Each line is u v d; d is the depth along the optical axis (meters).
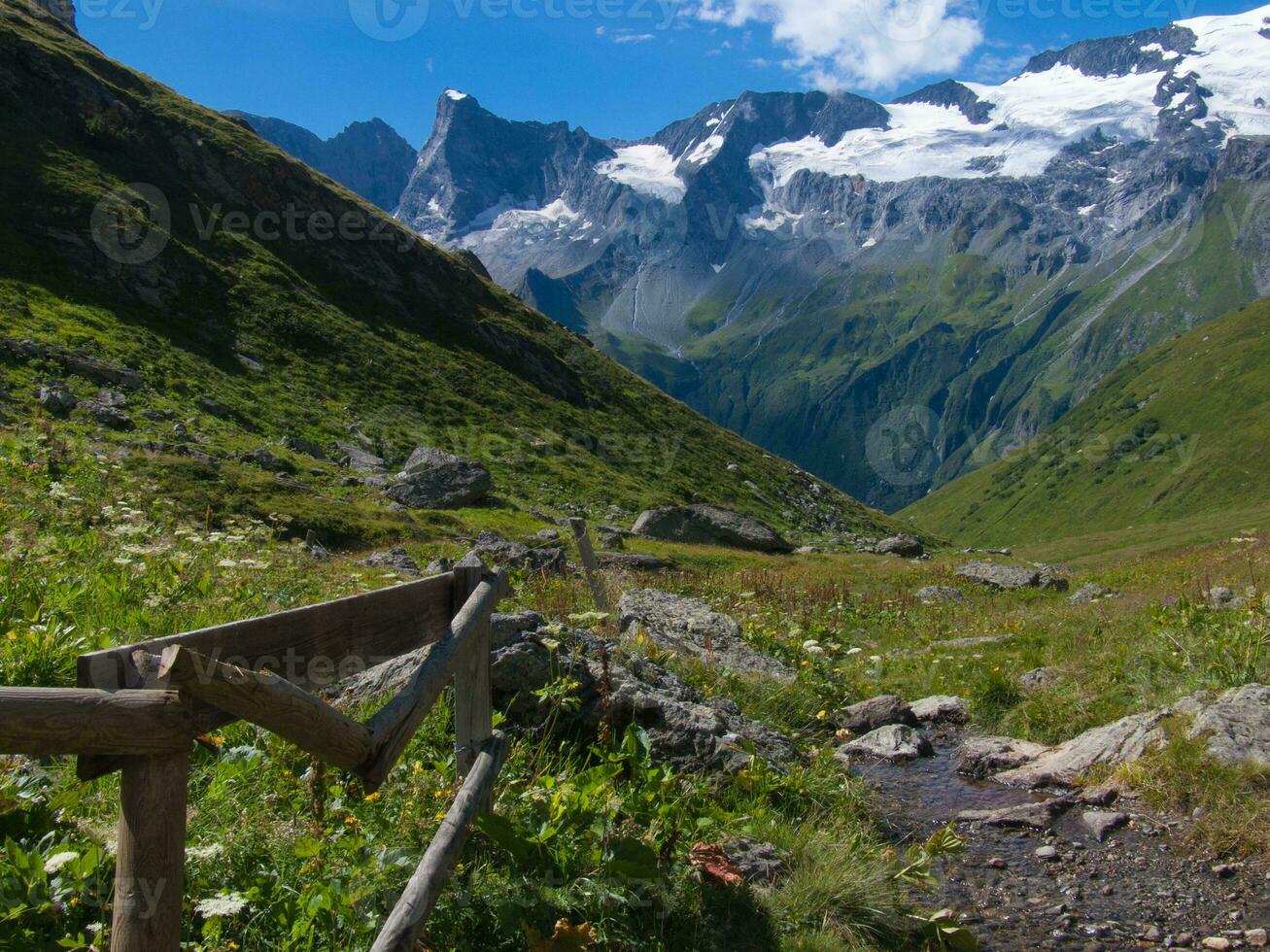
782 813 6.59
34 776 4.34
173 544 10.70
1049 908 5.87
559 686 6.71
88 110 79.06
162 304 66.00
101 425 40.16
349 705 6.64
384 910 3.92
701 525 47.19
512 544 26.67
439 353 85.75
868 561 45.03
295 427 57.66
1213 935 5.52
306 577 11.30
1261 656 9.34
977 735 9.96
